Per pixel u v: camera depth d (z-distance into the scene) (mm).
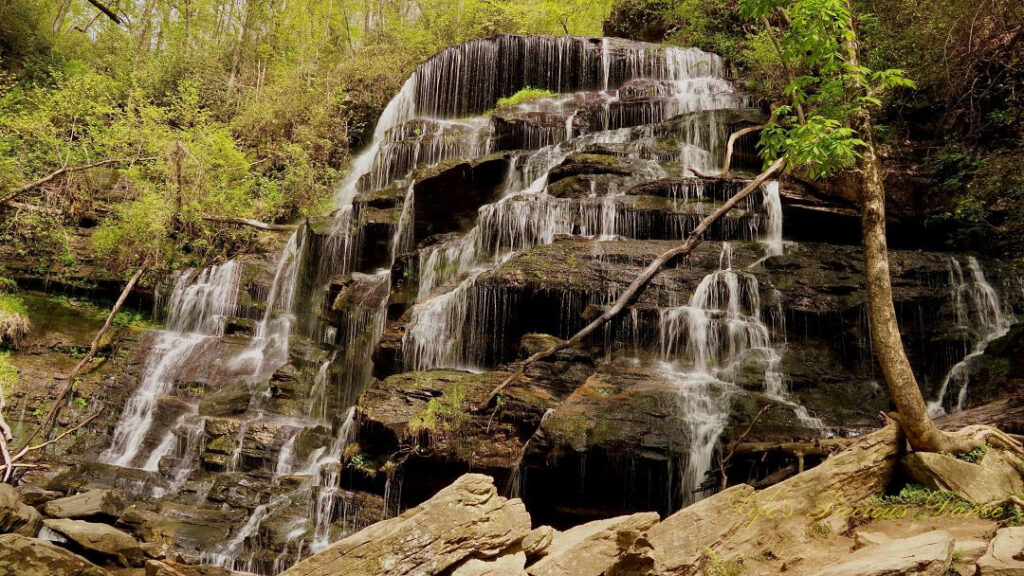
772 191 12844
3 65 24828
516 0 28938
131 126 21344
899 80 6359
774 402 8742
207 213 19859
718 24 21922
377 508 9578
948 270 11188
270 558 9133
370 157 24406
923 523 5242
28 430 13922
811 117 6508
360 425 9906
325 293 16141
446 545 5117
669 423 8430
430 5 30219
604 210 13211
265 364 15609
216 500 10883
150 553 9211
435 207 16125
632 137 16562
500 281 11531
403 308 14023
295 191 22328
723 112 15586
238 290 17938
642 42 22547
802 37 6387
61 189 19031
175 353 16000
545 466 8398
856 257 11383
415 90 24266
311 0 30562
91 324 17188
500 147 18453
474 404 9586
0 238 17781
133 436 13703
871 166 6359
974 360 9727
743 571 5148
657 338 10617
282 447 12047
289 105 25781
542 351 10391
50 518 9531
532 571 5324
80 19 30141
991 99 13141
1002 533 4461
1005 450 5852
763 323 10625
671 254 11305
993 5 11234
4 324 15750
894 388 5922
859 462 5777
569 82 22422
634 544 5262
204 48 30438
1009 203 11914
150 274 18250
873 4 13078
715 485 7914
